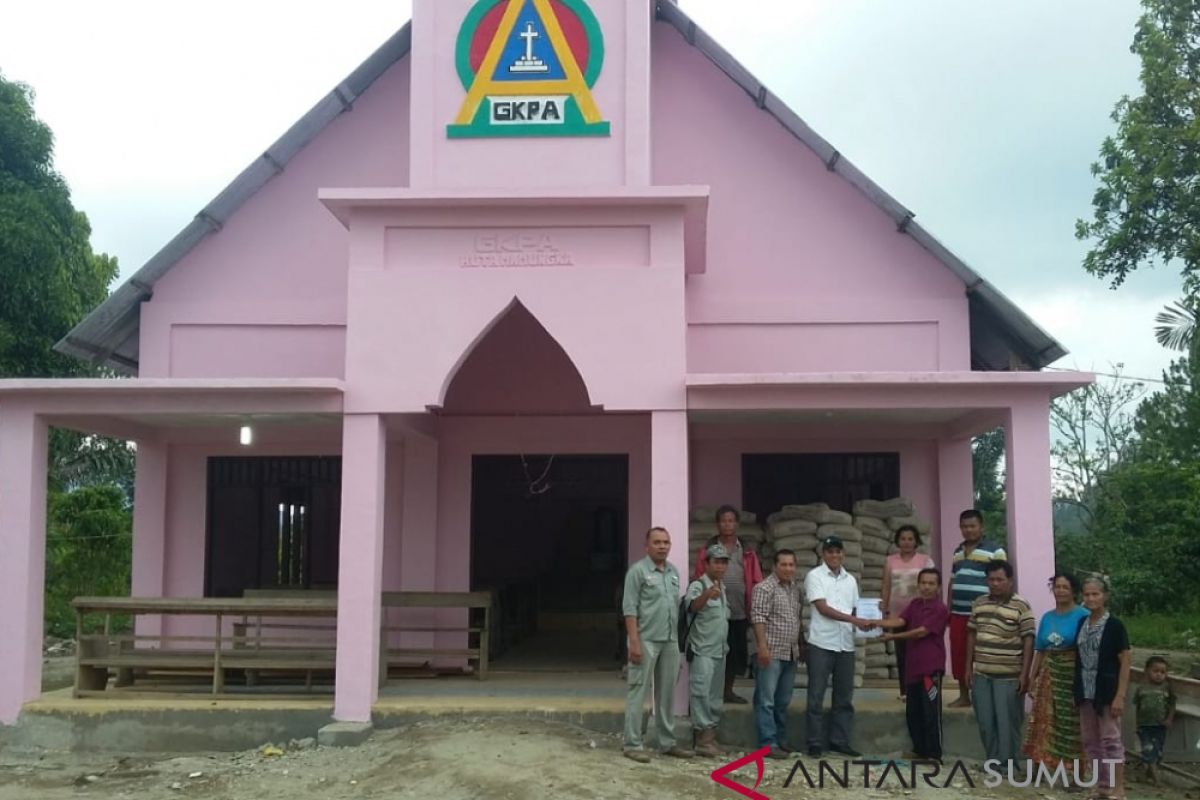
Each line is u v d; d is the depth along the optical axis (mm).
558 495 17734
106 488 22391
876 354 11188
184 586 11688
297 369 11422
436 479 11625
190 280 11555
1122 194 13352
